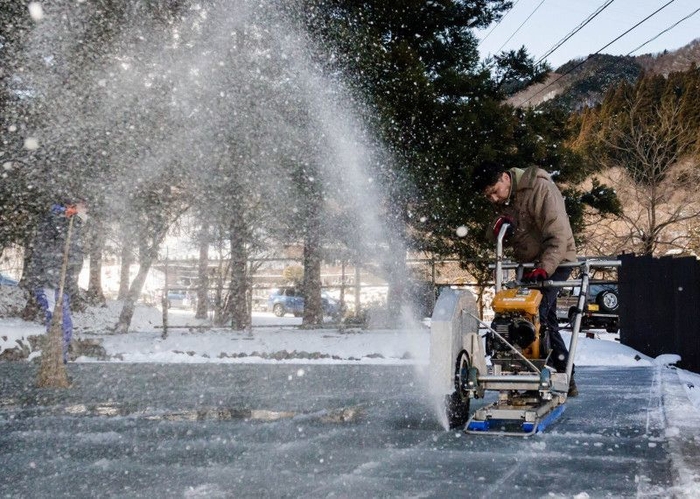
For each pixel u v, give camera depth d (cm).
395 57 1322
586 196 1748
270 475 280
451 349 379
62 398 520
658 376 652
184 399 517
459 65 1497
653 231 2914
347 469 290
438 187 1300
